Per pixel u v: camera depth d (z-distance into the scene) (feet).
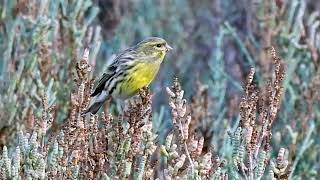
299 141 40.47
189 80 53.93
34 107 37.52
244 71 52.47
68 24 42.29
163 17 58.90
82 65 26.89
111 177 26.53
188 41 58.03
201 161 26.53
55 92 38.17
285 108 41.55
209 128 37.60
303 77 43.47
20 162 26.09
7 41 41.42
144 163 26.04
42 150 26.76
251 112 26.27
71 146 26.35
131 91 36.47
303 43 45.24
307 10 53.83
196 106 38.32
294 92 42.78
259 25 47.19
